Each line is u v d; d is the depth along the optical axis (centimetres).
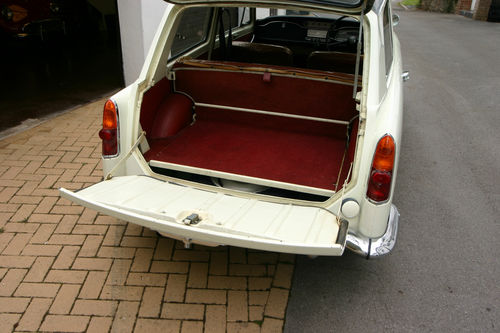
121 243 327
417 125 580
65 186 398
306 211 247
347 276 306
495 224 370
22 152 461
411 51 1073
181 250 323
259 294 286
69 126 536
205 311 271
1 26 791
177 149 309
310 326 264
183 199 251
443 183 434
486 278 308
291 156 305
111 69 795
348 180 274
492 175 453
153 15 638
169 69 335
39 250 314
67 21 916
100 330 253
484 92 736
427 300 287
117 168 281
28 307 266
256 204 254
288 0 270
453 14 2052
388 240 251
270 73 317
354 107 313
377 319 271
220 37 411
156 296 280
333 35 500
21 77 736
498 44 1202
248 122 349
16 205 366
